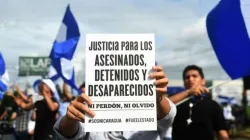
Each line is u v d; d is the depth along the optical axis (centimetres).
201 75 419
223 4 488
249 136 1867
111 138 235
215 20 495
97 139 235
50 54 716
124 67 223
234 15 479
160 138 244
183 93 371
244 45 472
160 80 221
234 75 476
